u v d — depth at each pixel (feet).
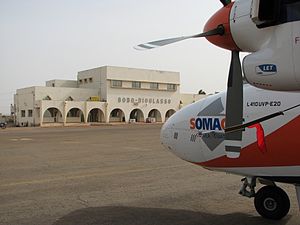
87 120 197.36
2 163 45.11
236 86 13.78
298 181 17.13
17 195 27.02
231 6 13.06
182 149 21.84
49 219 20.80
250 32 12.22
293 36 10.89
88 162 45.70
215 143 19.83
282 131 17.03
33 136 102.89
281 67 11.17
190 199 25.30
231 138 14.01
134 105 213.66
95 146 68.59
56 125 187.21
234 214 21.49
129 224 19.70
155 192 27.66
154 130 130.93
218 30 13.16
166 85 226.99
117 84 207.62
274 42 11.44
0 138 95.25
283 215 20.01
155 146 67.82
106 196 26.45
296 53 10.85
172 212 22.04
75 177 34.68
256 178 19.31
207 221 20.16
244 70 12.07
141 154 54.49
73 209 22.90
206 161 20.63
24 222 20.27
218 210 22.41
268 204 20.24
